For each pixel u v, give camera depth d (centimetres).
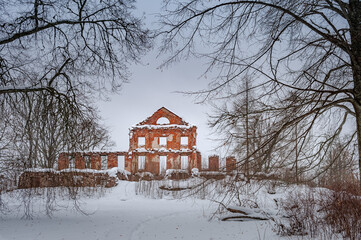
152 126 3803
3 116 1061
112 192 2338
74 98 1112
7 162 1180
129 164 3650
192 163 3619
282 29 633
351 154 791
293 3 629
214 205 1578
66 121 1070
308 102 607
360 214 864
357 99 641
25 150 1166
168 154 3703
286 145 619
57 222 1198
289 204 1137
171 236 995
